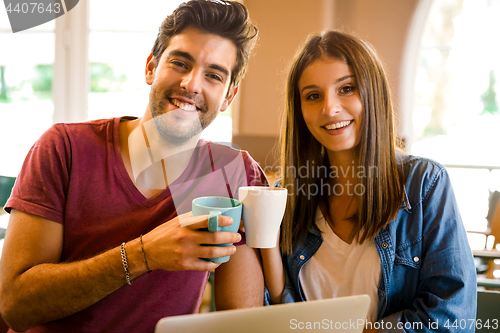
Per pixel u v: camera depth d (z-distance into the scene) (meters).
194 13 0.90
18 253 0.82
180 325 0.57
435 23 3.24
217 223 0.66
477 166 3.28
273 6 3.27
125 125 0.98
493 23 3.16
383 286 0.98
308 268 1.04
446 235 0.97
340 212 1.05
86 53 3.62
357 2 3.21
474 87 3.27
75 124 0.97
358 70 0.96
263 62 3.30
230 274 0.96
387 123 1.02
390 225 0.99
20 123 3.63
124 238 0.91
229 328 0.59
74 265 0.79
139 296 0.89
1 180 1.67
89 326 0.86
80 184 0.90
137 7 3.54
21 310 0.80
